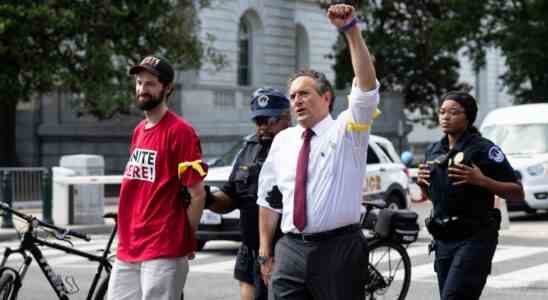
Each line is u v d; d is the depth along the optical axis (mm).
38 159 58688
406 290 17422
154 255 11359
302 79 10430
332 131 10336
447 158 12609
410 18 69000
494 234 12570
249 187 12688
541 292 19875
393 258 17219
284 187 10539
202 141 59969
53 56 45406
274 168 10820
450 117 12625
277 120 12570
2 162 51438
